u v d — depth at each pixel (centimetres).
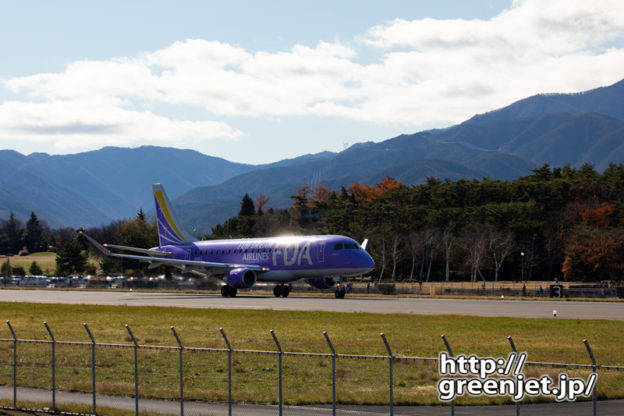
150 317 6003
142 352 3838
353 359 3466
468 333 4419
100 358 3672
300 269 8450
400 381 2925
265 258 8806
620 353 3541
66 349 4019
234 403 2589
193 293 10756
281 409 2262
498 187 19488
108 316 6203
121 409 2527
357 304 7244
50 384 3009
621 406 2467
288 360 3494
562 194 18738
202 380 3039
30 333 4950
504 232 16688
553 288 9012
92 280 14062
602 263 14325
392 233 17412
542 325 4856
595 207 17362
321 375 3091
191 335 4591
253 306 7075
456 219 17862
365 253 8125
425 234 17062
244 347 3931
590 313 5928
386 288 10469
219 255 9400
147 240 19575
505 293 10294
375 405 2527
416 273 17875
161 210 10219
